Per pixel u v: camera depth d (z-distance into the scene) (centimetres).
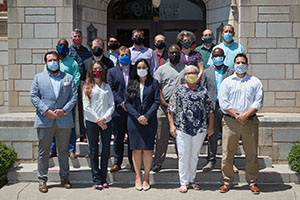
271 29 673
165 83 496
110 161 537
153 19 794
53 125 458
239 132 452
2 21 723
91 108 460
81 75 554
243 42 674
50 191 466
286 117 572
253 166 461
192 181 474
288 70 674
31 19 683
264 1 671
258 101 445
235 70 454
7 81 727
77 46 572
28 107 691
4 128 571
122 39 796
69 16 678
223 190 461
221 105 457
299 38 673
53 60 456
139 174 474
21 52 686
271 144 569
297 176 511
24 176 515
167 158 538
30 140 570
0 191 469
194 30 789
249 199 437
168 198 438
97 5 737
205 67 571
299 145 537
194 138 457
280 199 438
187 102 452
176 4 793
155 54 563
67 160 479
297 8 670
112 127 497
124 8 797
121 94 488
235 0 682
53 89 462
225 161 463
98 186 470
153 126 463
